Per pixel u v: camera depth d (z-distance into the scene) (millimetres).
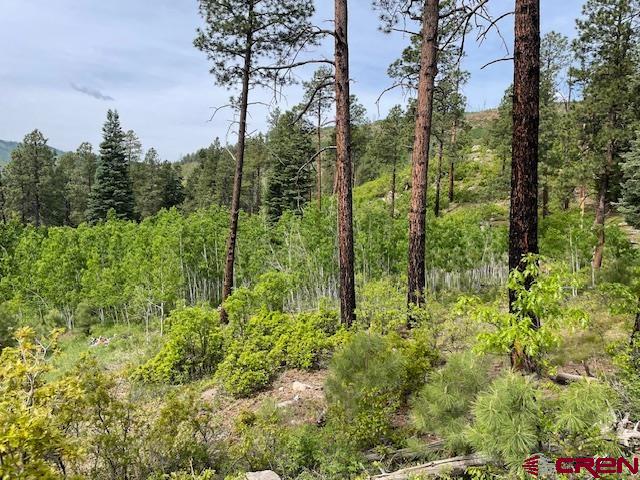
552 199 30734
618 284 5758
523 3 5746
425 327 7359
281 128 29844
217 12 12367
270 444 5273
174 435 5031
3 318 13555
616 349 5805
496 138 33750
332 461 4793
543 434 3367
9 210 47156
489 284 18422
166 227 23688
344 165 9070
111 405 4805
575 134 20125
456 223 22672
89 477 4555
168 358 9289
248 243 23531
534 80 5762
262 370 8148
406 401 5996
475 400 4258
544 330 3754
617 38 17906
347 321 9102
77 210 54938
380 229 21547
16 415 2951
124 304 21156
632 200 18172
